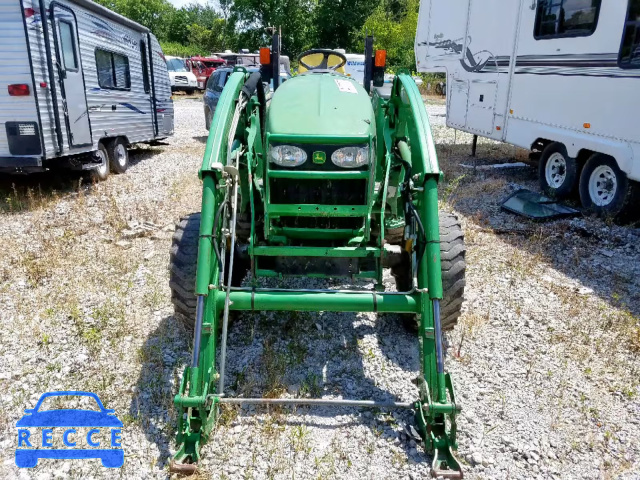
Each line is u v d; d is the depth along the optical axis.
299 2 43.25
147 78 11.20
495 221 7.37
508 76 9.14
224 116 3.52
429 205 3.35
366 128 3.42
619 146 6.84
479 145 13.05
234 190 3.43
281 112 3.49
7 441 3.12
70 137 7.94
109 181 9.23
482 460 3.05
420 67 12.20
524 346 4.26
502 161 11.16
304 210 3.50
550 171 8.52
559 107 7.93
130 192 8.48
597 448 3.20
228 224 3.57
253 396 3.55
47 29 7.22
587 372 3.92
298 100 3.59
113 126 9.52
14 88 6.98
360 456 3.05
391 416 3.37
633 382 3.83
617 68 6.76
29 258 5.65
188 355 3.96
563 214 7.44
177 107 21.75
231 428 3.23
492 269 5.71
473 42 10.10
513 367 3.97
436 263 3.24
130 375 3.72
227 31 47.88
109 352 3.99
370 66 4.98
